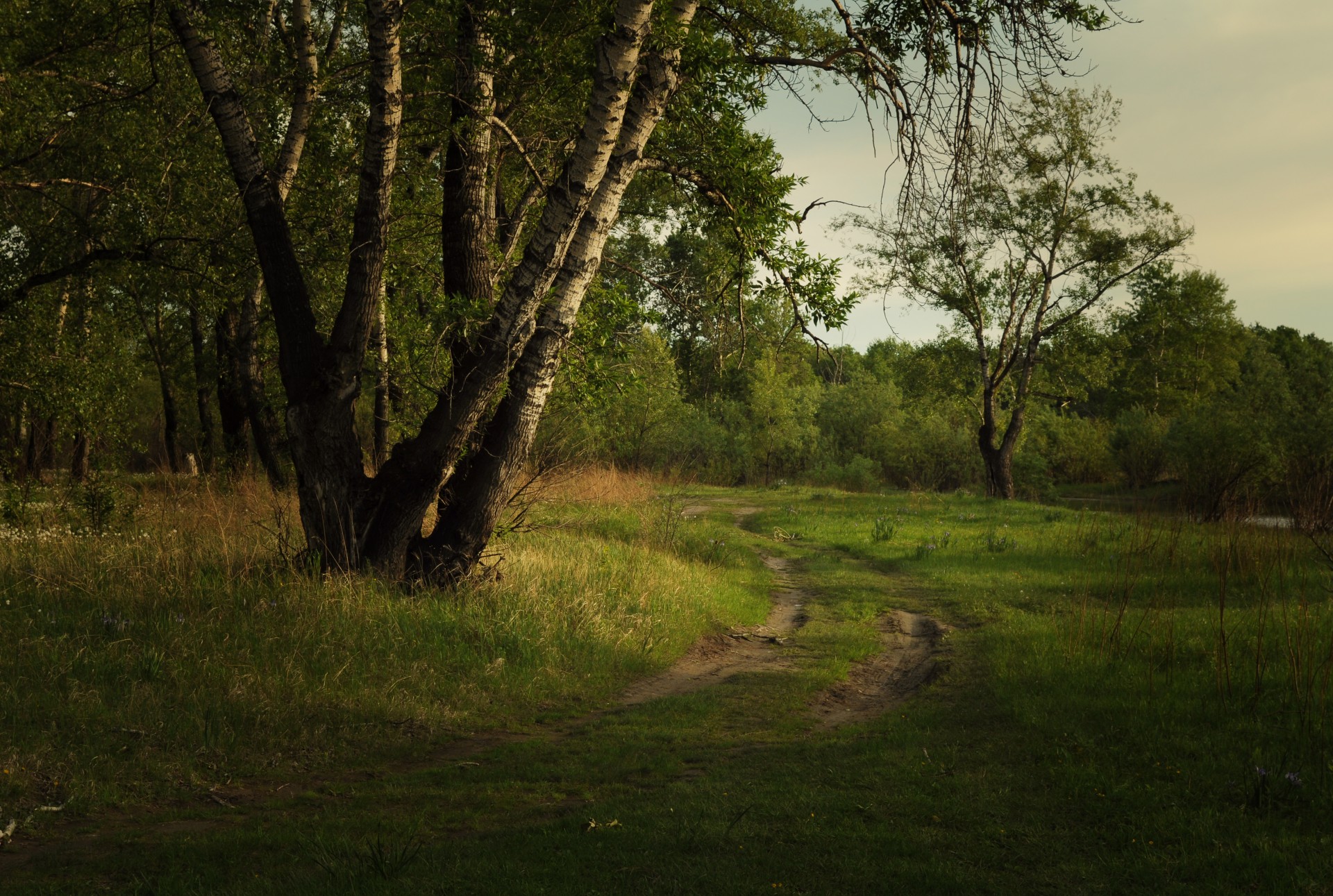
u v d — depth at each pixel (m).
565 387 11.38
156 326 25.11
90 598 8.45
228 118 9.23
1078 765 5.38
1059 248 31.98
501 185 13.25
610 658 9.23
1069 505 36.34
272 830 4.69
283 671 7.21
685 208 14.69
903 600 13.70
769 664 9.77
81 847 4.53
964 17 9.23
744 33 10.55
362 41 14.89
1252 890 3.64
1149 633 8.60
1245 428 27.03
